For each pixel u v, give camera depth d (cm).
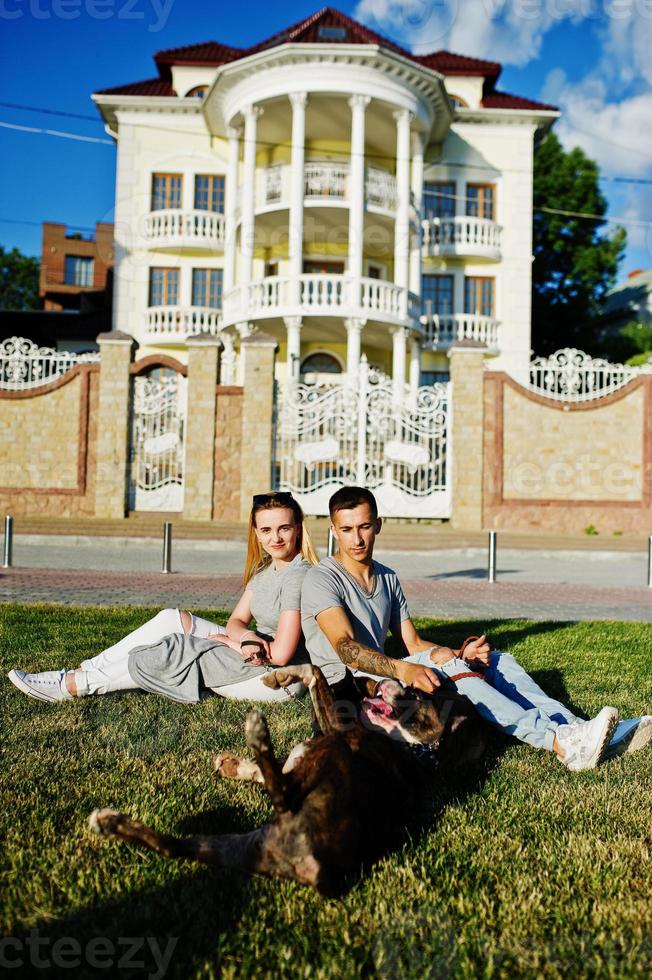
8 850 251
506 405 1816
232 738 364
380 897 229
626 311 3969
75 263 4384
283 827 229
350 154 2888
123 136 2877
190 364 1781
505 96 3095
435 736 285
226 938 209
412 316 2630
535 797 309
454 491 1788
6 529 1098
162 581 956
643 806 304
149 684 408
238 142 2723
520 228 2977
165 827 270
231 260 2653
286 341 2900
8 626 600
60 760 331
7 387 1816
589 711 416
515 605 858
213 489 1772
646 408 1817
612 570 1316
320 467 1869
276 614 389
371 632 342
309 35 2550
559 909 227
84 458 1814
